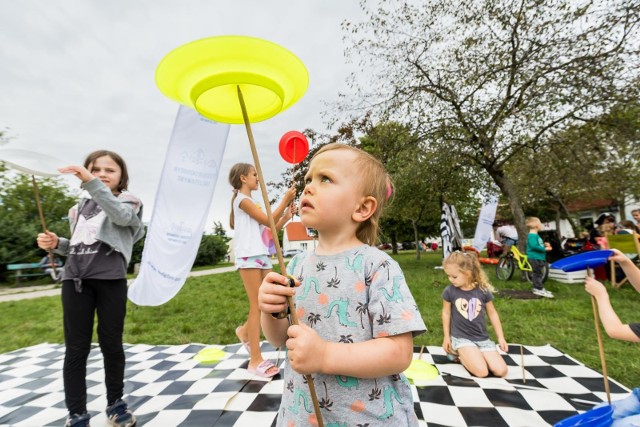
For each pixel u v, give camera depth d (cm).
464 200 1311
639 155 834
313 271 104
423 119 799
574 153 730
